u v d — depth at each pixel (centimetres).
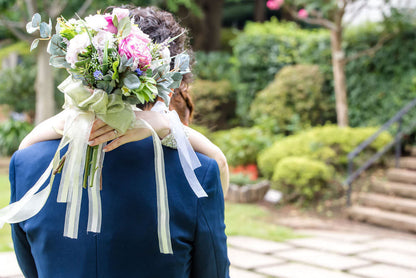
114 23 99
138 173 107
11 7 838
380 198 624
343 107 823
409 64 779
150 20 120
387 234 544
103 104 95
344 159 711
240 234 509
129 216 104
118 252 103
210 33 1325
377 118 822
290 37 969
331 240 495
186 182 108
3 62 1417
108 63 96
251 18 1883
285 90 885
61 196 99
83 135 98
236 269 383
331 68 909
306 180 643
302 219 609
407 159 700
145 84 97
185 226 106
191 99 142
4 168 873
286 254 433
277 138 859
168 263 104
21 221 108
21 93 1206
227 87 1082
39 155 112
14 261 367
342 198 662
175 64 109
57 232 105
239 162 820
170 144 110
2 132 1022
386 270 389
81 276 103
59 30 101
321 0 810
